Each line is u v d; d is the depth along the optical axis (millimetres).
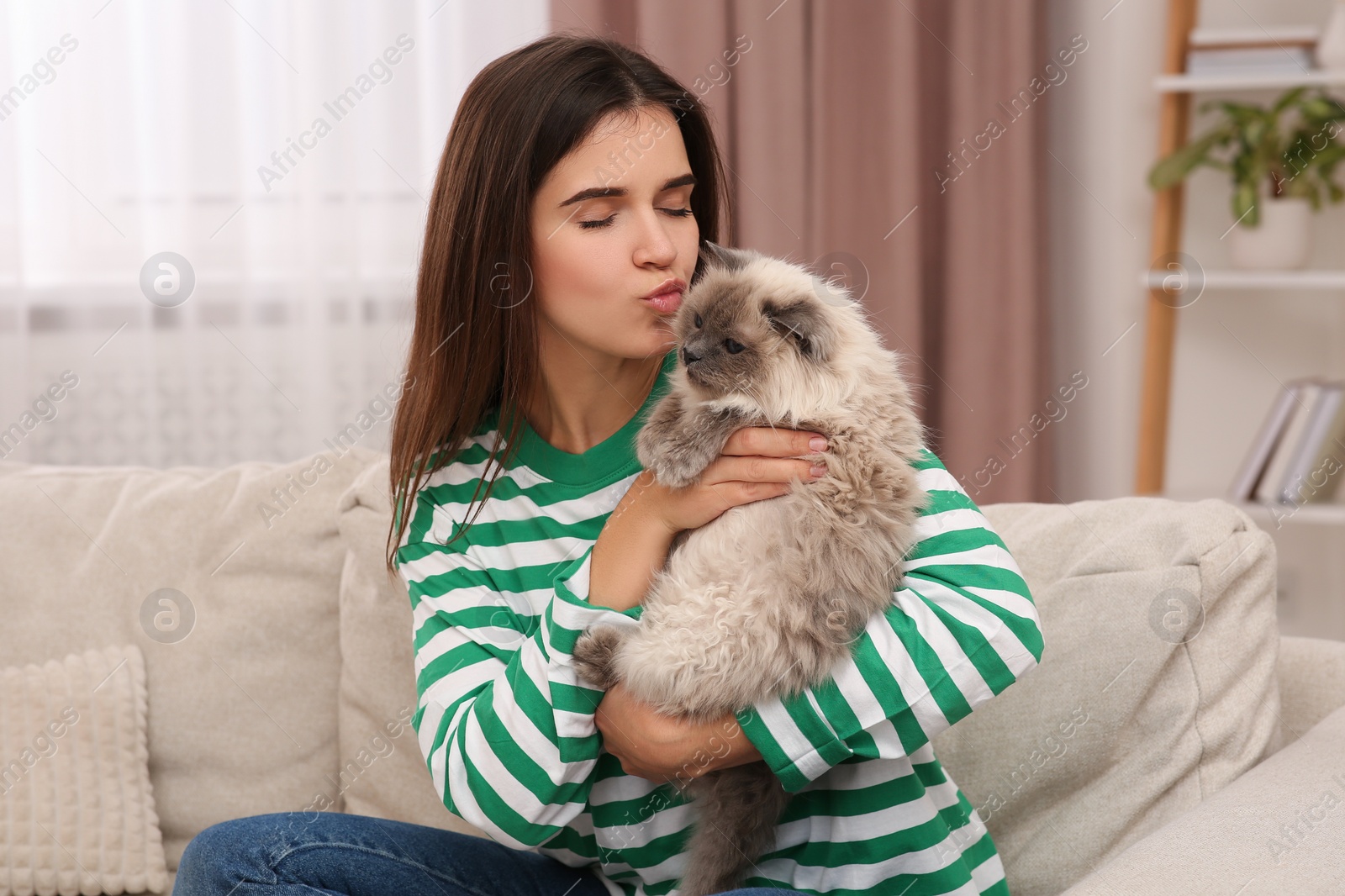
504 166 1212
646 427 1236
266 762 1776
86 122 2939
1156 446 3271
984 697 1021
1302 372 3430
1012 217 3148
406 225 3074
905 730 1018
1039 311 3258
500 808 1084
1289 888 970
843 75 3121
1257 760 1337
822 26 3061
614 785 1221
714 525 1176
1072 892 996
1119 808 1345
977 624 1014
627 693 1088
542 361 1315
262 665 1795
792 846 1199
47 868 1688
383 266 3098
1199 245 3438
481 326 1287
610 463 1315
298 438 3141
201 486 1921
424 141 3072
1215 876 996
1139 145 3434
